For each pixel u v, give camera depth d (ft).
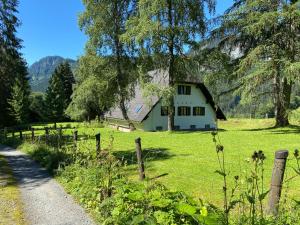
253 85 74.28
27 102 205.67
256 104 84.23
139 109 129.90
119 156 52.95
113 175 27.22
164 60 90.22
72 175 34.40
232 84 87.51
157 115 128.67
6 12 89.30
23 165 47.70
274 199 18.04
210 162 44.86
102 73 106.83
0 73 93.04
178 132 96.43
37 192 31.19
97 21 98.43
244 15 81.87
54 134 65.31
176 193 18.89
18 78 96.94
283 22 75.92
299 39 75.72
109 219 20.27
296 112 76.59
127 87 109.40
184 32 83.10
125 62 104.12
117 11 100.12
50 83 244.42
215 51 86.79
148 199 18.38
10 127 174.70
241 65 77.05
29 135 99.71
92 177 28.73
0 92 97.19
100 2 98.43
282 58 71.05
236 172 37.37
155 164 44.42
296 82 68.95
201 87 140.77
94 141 57.21
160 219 16.33
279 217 15.76
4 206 26.68
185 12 84.99
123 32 99.40
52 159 44.16
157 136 85.61
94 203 25.26
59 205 26.68
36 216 24.17
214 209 16.26
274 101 86.69
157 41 82.12
